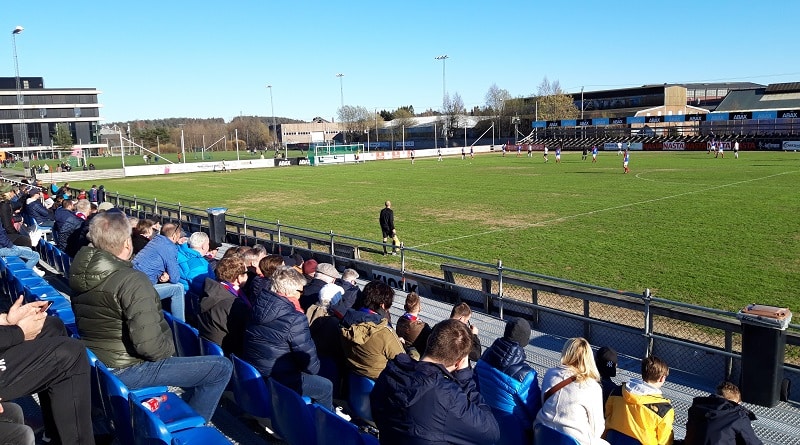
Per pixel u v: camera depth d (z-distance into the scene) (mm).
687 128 94188
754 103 95688
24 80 129750
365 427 6180
